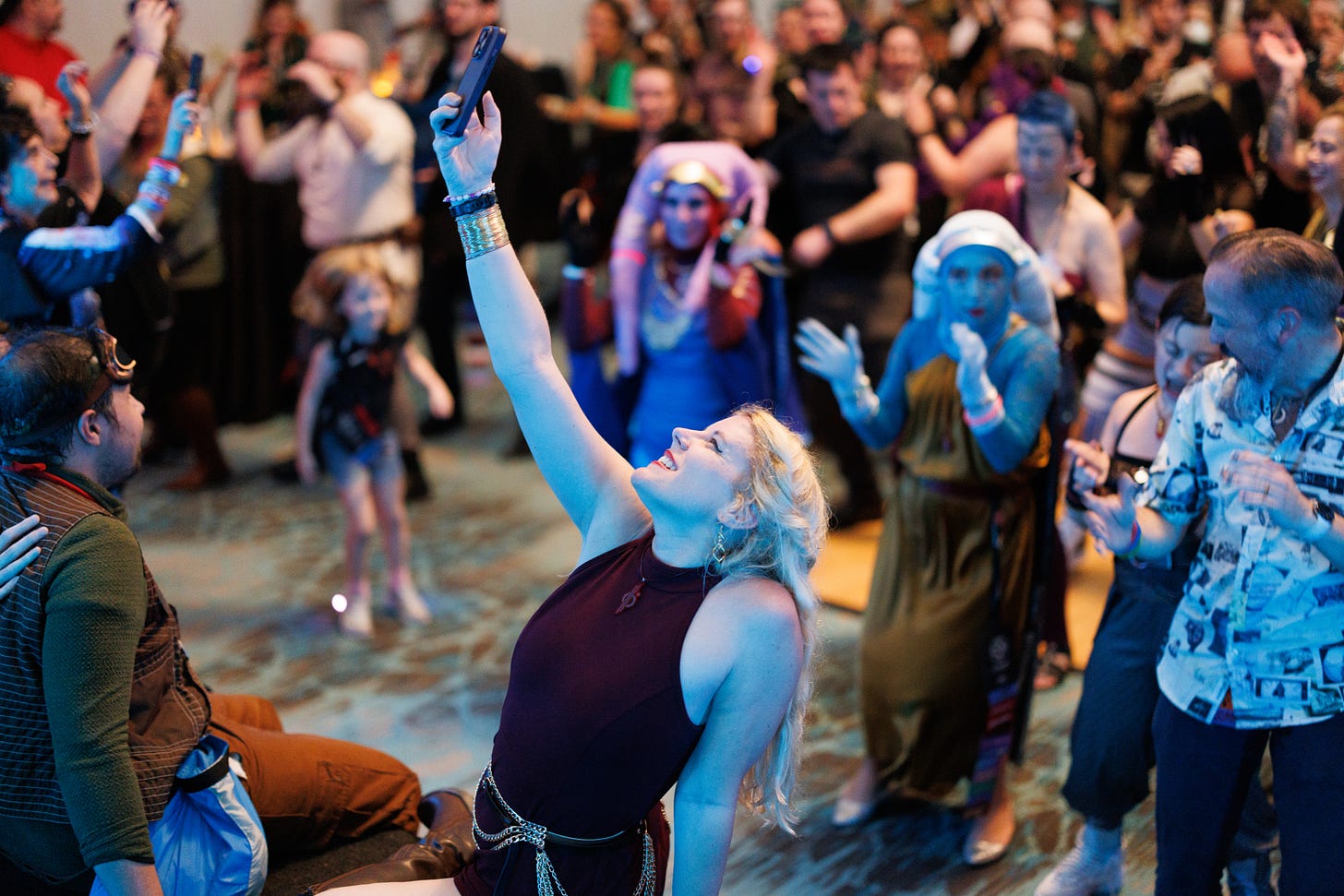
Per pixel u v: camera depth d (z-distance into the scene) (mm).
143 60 3768
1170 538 2379
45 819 2070
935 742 3088
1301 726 2166
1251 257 2035
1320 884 2150
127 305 3318
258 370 6586
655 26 8023
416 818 2818
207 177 5562
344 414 4219
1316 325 2025
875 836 3186
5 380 2035
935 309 3051
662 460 2000
